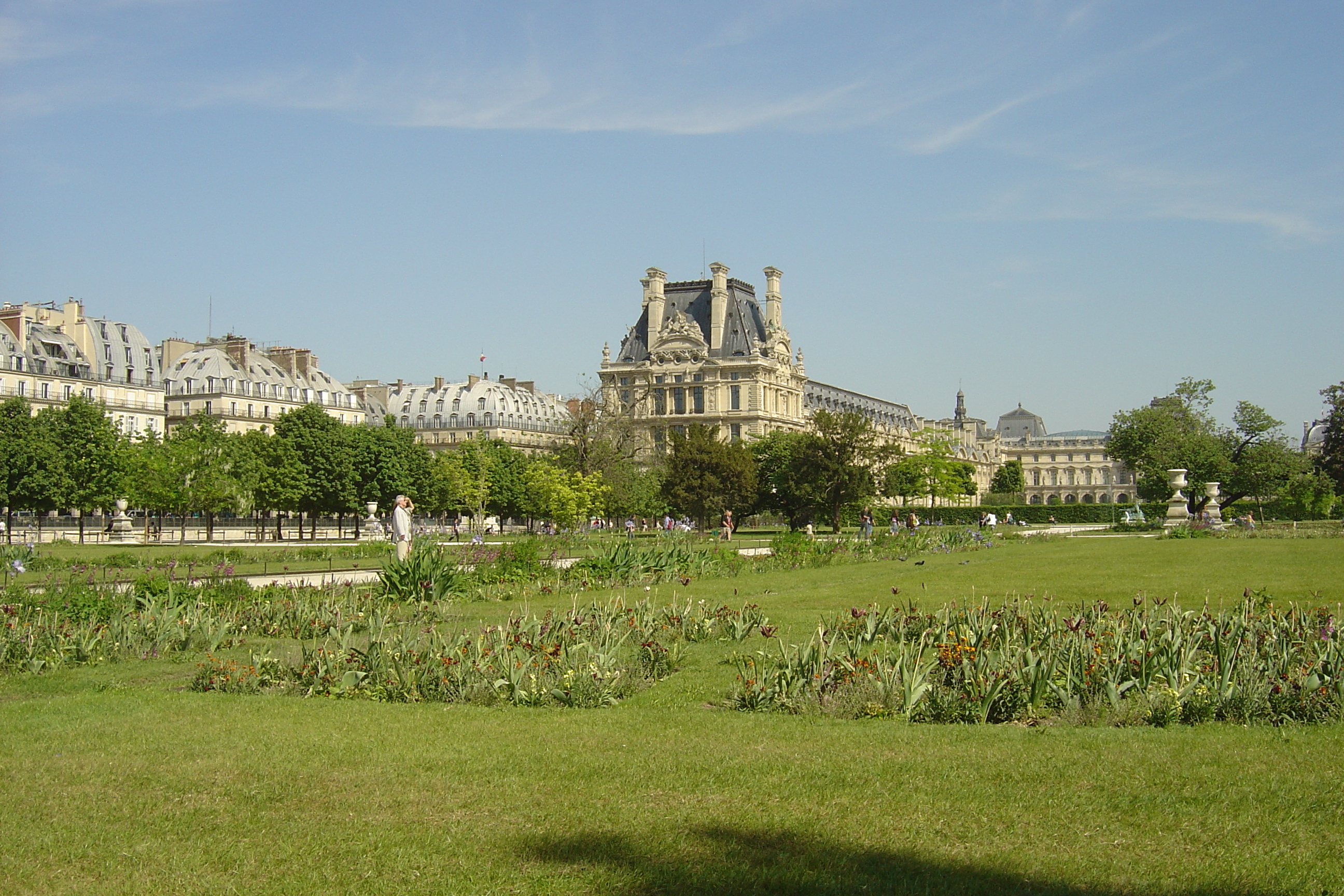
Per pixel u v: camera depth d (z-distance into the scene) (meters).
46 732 18.81
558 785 15.18
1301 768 15.31
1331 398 128.62
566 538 77.31
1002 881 11.54
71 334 162.75
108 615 30.77
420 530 118.50
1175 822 13.18
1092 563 56.00
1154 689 19.98
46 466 111.62
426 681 21.81
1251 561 54.97
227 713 20.28
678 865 12.12
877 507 151.50
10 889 11.80
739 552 72.88
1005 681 19.47
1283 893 11.11
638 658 24.39
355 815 14.03
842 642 27.02
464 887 11.66
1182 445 147.12
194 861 12.52
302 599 34.66
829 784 14.95
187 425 114.50
